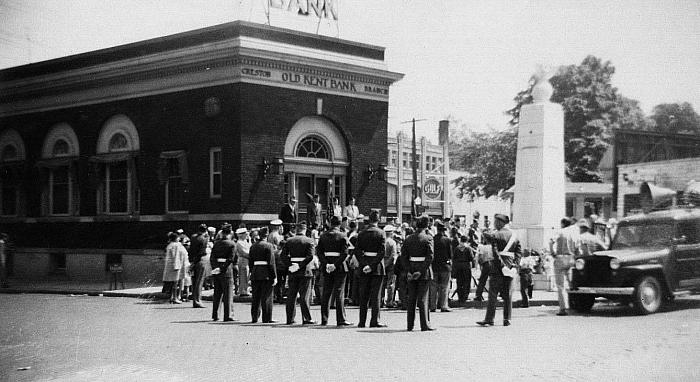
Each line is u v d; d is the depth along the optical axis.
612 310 20.45
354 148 32.94
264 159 29.94
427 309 16.61
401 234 23.47
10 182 37.59
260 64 29.94
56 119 35.62
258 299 18.59
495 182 49.22
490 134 48.91
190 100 30.89
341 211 32.03
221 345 14.75
